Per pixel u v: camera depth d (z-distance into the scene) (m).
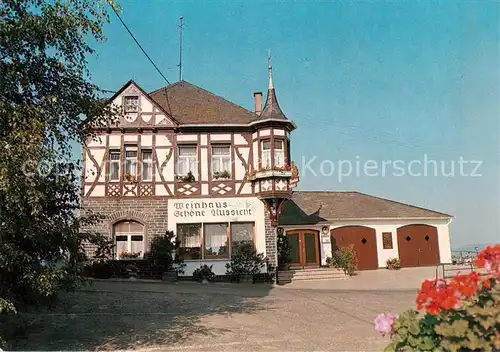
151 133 20.80
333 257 23.41
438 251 27.08
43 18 7.78
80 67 8.55
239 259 19.84
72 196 8.76
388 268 25.67
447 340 4.27
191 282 19.34
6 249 7.17
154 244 19.92
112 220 19.97
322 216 25.62
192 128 20.88
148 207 20.27
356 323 10.80
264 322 10.86
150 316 11.38
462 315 4.39
